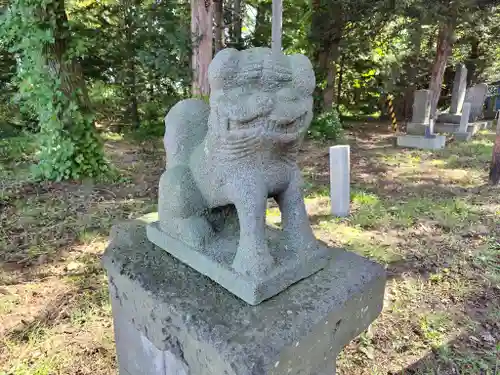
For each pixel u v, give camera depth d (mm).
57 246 2689
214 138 1046
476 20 7109
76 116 4004
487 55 9344
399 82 9266
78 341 1832
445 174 4711
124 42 6398
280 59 979
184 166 1269
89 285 2240
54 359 1726
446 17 6441
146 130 6879
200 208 1242
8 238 2783
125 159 5250
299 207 1173
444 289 2270
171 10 5996
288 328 971
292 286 1131
